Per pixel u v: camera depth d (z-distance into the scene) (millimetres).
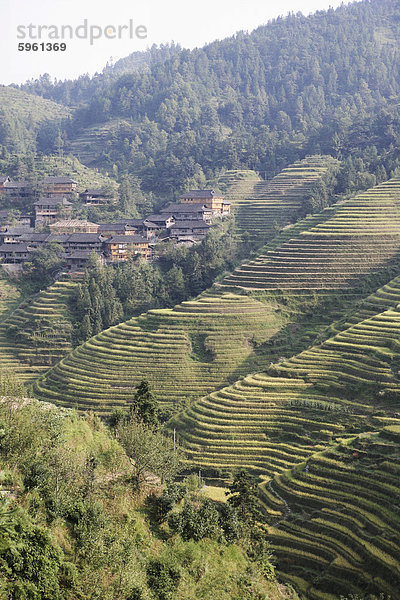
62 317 175625
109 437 67938
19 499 45375
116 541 47781
